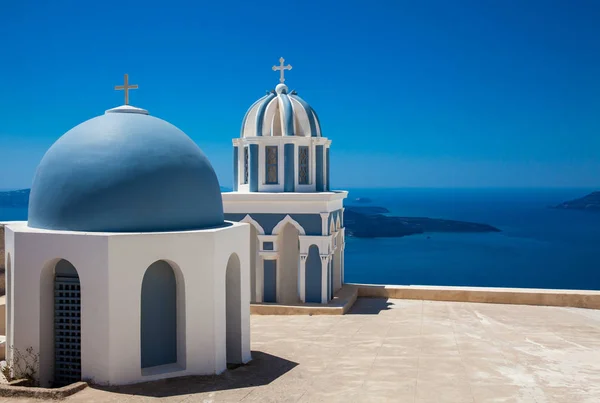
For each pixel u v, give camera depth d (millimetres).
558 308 20406
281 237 21297
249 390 11727
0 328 16172
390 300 22000
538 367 13508
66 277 12109
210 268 12250
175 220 12383
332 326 17797
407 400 11375
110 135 12484
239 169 22000
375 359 14125
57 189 12305
